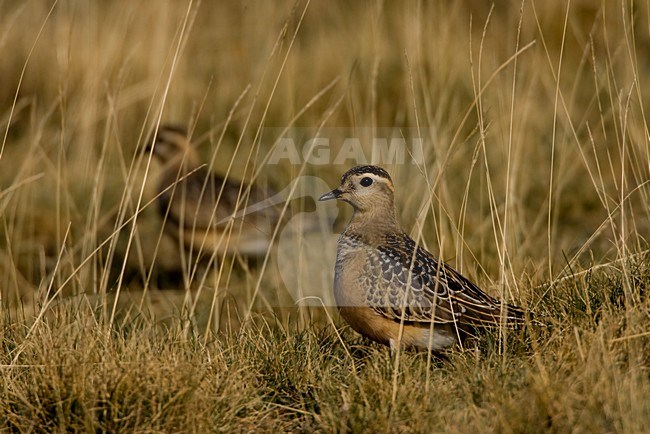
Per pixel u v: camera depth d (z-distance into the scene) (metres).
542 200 14.62
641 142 12.98
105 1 20.08
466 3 20.14
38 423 7.65
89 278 12.57
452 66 16.75
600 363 7.50
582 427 6.89
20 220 13.39
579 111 16.91
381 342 9.41
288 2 19.16
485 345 8.77
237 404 7.87
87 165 15.15
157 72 17.47
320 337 9.50
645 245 10.48
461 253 10.31
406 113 15.94
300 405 8.19
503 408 7.23
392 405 7.56
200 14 21.28
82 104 15.81
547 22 19.61
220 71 19.61
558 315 8.73
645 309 8.19
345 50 19.38
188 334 9.48
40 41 18.75
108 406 7.63
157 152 15.01
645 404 7.02
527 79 16.95
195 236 13.91
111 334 8.83
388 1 20.89
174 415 7.54
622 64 16.53
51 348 8.16
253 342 8.98
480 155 15.19
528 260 10.79
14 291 12.44
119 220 10.38
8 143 17.44
